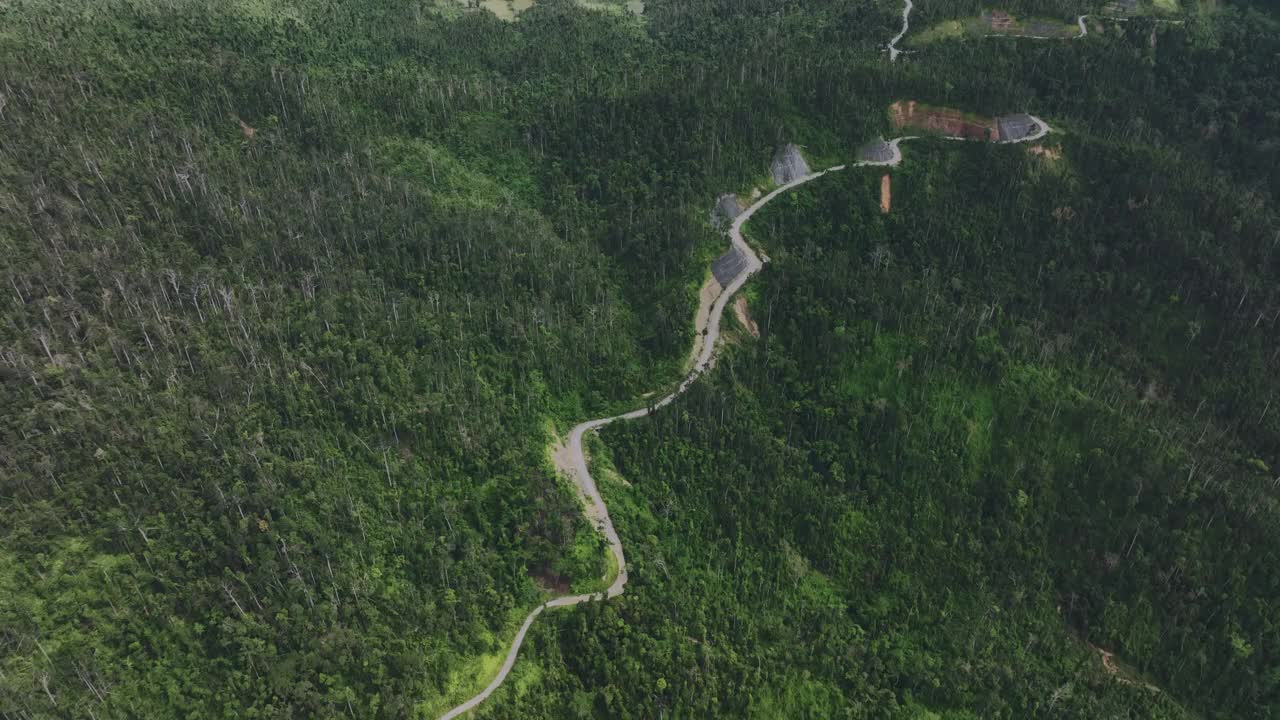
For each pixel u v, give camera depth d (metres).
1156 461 159.00
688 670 137.25
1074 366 176.75
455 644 136.38
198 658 125.31
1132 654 150.75
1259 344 174.38
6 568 124.94
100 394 141.50
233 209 172.75
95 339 147.25
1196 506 156.38
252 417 145.25
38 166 165.38
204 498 136.38
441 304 174.00
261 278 166.38
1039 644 151.75
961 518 162.12
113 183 168.75
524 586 144.88
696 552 157.12
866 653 148.25
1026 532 160.12
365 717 126.06
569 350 177.25
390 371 159.75
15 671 116.69
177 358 150.38
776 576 155.88
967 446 167.62
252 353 151.75
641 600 146.12
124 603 126.31
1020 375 172.00
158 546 131.12
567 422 170.88
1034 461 164.88
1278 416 167.50
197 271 160.75
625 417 172.38
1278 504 157.12
